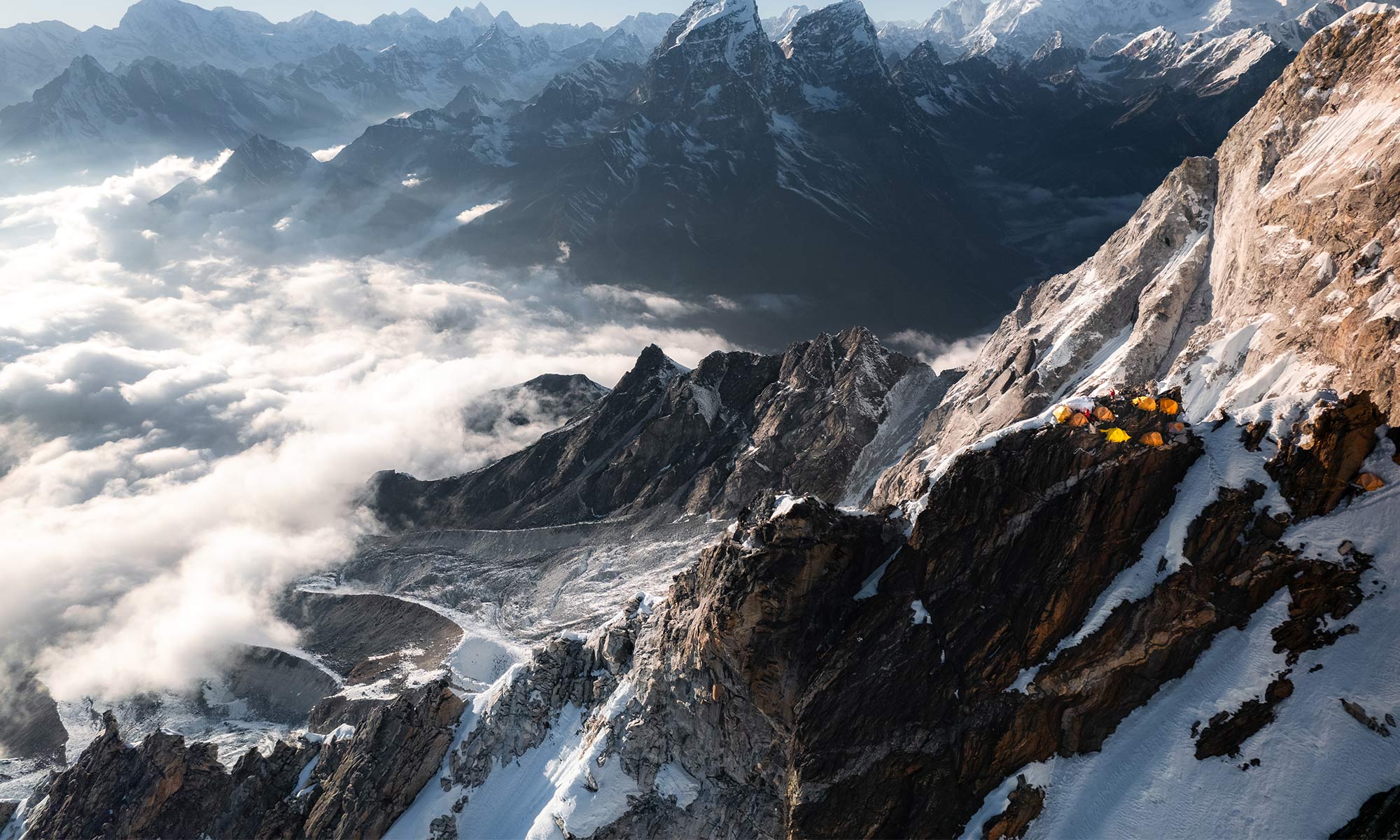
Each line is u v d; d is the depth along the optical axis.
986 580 65.12
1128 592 61.16
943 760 61.03
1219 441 64.62
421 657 174.75
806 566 70.12
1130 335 158.75
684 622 81.00
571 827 78.44
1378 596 55.97
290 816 96.94
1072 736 59.50
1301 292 120.81
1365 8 143.25
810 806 63.00
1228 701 56.53
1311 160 135.25
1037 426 67.94
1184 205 165.88
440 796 92.44
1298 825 50.97
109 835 99.62
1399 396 92.19
